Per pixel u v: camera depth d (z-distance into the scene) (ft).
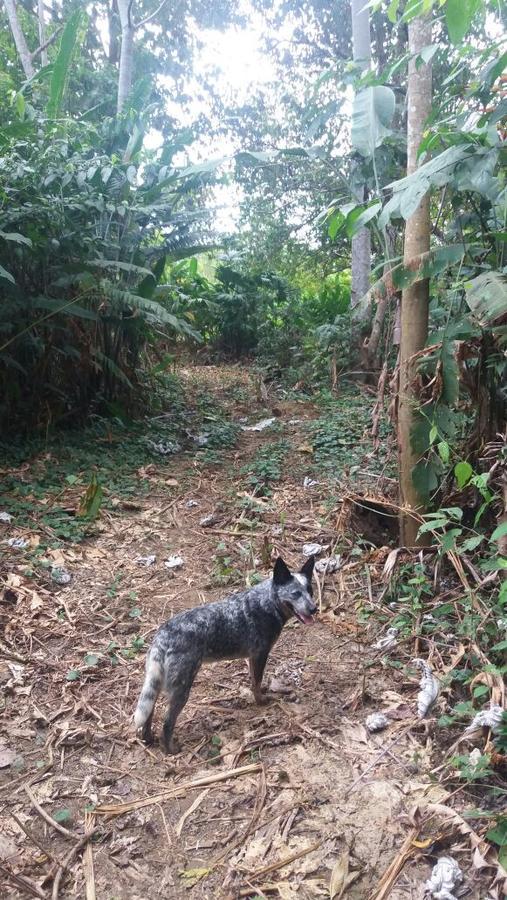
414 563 15.87
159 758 10.94
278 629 11.77
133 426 29.17
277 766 10.69
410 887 8.40
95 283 25.61
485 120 14.87
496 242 16.34
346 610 15.51
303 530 19.80
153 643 10.97
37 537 18.31
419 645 13.74
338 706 12.18
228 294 49.73
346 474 23.36
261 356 46.55
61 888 8.64
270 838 9.29
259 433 30.55
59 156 25.25
